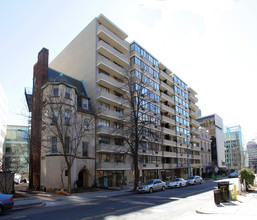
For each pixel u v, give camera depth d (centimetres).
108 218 1030
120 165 3300
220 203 1327
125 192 2409
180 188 2986
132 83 2919
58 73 3275
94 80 3391
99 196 2002
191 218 955
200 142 6675
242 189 2027
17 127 7338
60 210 1311
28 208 1444
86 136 2959
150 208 1305
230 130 11888
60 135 2248
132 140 2752
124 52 3969
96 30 3575
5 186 1967
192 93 6594
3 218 1105
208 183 3788
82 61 3709
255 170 9162
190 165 5416
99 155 3111
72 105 2695
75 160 2661
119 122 3388
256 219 887
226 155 10988
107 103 3481
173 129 5019
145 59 4253
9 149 7044
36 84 2967
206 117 8169
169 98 4928
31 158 2972
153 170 4222
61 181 2445
